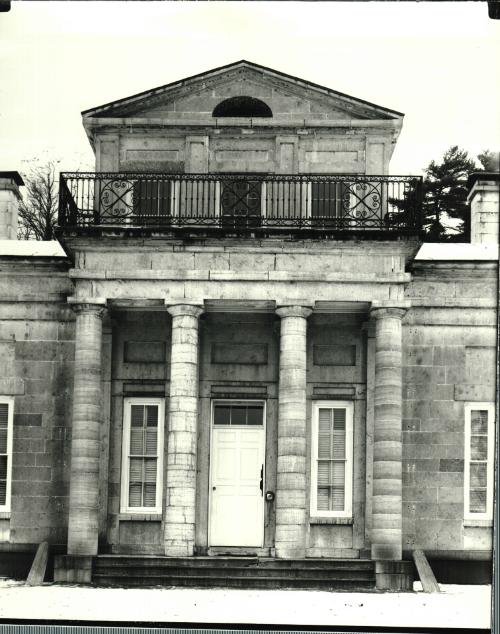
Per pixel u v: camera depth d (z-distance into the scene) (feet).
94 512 109.19
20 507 115.85
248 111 119.14
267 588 104.53
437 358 117.19
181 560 106.22
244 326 117.60
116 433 116.06
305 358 110.93
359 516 114.52
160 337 117.39
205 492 115.24
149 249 111.24
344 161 117.60
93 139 118.83
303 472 108.88
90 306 110.83
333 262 111.24
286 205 116.98
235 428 117.08
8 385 117.29
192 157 117.60
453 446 116.16
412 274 117.39
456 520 115.03
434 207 146.51
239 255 111.24
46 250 120.98
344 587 105.50
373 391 116.16
